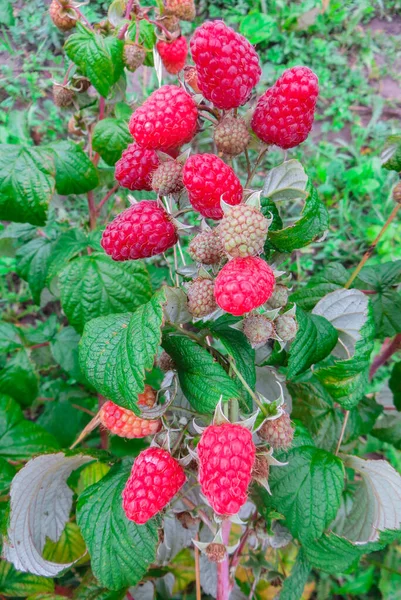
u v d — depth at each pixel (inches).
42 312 18.5
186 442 7.1
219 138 6.3
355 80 24.7
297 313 7.1
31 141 19.2
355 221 20.9
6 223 18.0
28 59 23.0
